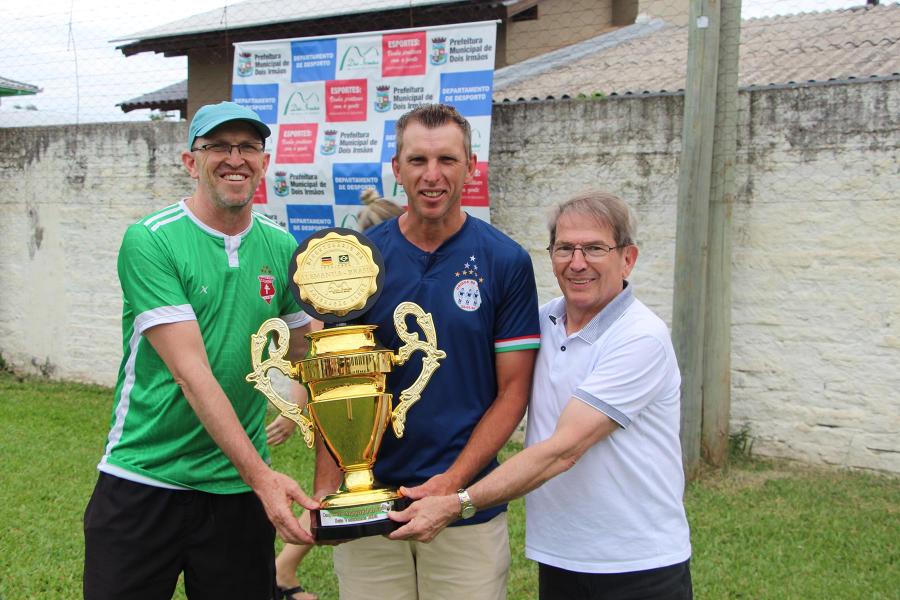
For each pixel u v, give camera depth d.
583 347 2.36
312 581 4.00
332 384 2.36
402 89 6.37
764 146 5.58
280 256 2.75
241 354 2.62
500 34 10.09
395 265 2.51
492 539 2.57
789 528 4.55
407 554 2.62
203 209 2.60
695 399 5.35
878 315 5.39
